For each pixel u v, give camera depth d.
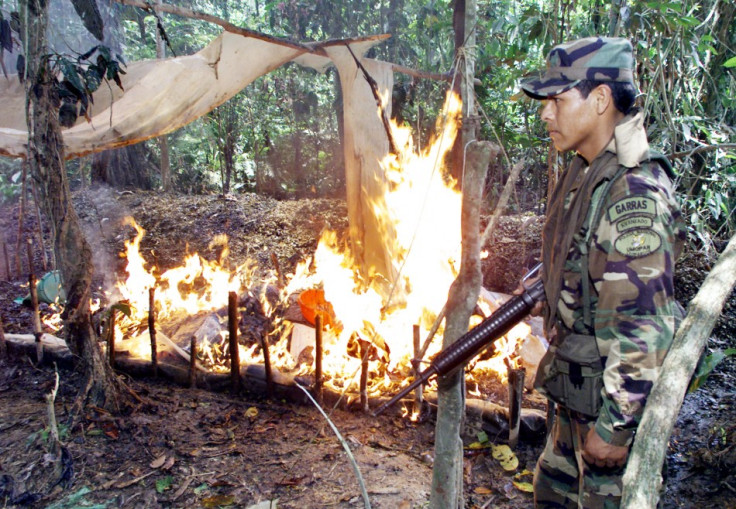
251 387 3.26
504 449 2.78
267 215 7.06
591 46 1.58
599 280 1.54
